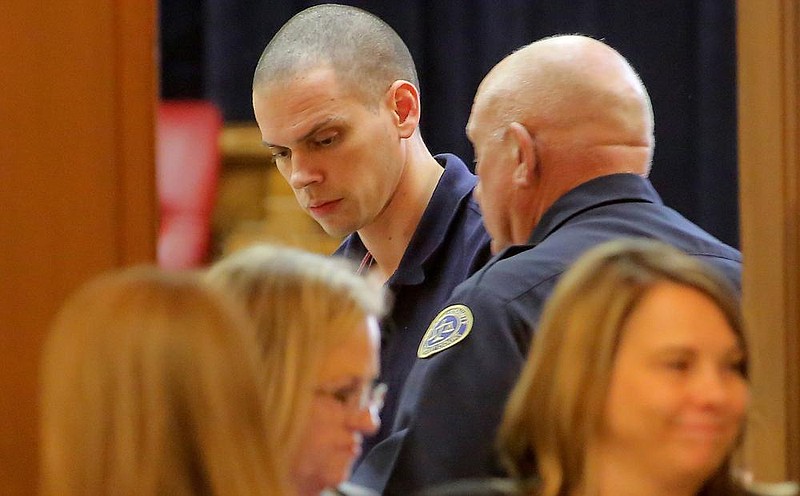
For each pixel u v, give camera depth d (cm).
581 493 422
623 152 632
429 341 583
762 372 558
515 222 646
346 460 444
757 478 557
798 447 554
